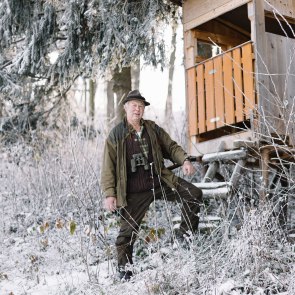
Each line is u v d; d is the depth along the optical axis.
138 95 5.19
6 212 7.88
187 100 7.48
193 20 7.48
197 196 5.20
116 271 5.20
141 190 5.16
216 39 8.03
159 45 8.41
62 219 7.05
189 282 4.46
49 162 8.62
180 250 4.76
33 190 8.54
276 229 5.07
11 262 6.03
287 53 6.80
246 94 6.52
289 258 4.62
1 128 9.97
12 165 9.32
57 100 10.33
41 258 5.99
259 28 6.52
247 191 6.73
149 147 5.23
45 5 8.87
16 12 9.04
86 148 8.21
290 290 4.13
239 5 6.72
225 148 6.77
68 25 8.63
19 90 9.57
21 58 9.22
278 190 6.21
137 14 8.45
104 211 6.80
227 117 6.77
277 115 6.47
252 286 4.29
